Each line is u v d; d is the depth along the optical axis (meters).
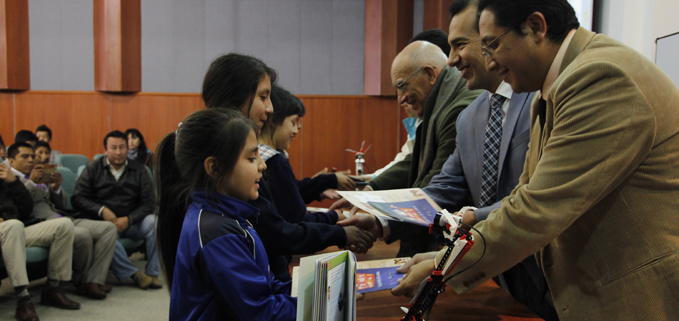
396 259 1.42
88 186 3.89
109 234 3.59
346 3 7.13
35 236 3.24
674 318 0.89
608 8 3.04
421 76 1.91
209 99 1.26
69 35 6.93
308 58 7.14
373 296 1.30
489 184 1.52
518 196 0.98
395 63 1.97
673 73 2.31
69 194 4.34
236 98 1.23
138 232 3.89
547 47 1.03
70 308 3.26
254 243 0.96
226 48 7.10
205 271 0.87
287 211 1.32
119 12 6.53
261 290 0.87
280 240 1.20
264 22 7.12
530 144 1.17
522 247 0.96
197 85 7.08
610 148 0.88
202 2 7.05
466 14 1.45
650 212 0.91
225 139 0.96
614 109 0.88
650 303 0.90
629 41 2.83
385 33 6.68
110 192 3.91
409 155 2.25
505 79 1.14
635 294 0.92
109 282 3.96
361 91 7.17
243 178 0.98
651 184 0.91
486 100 1.58
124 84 6.61
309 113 6.80
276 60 7.14
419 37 2.14
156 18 6.95
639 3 2.76
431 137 1.87
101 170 3.94
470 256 1.01
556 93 0.97
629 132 0.87
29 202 3.35
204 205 0.96
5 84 6.59
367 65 6.95
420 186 1.85
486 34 1.07
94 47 6.72
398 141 6.86
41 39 6.90
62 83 6.93
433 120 1.86
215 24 7.07
